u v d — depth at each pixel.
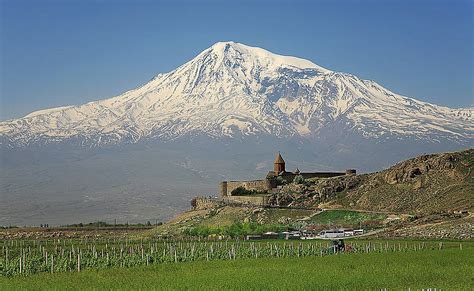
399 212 199.00
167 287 83.19
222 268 104.06
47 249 145.75
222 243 153.50
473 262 105.81
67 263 111.81
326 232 178.00
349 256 119.25
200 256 126.81
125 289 81.69
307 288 81.31
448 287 79.50
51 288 84.56
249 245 145.25
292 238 171.88
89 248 146.62
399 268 99.19
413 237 159.12
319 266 103.62
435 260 108.69
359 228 183.12
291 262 111.06
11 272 103.88
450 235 158.12
